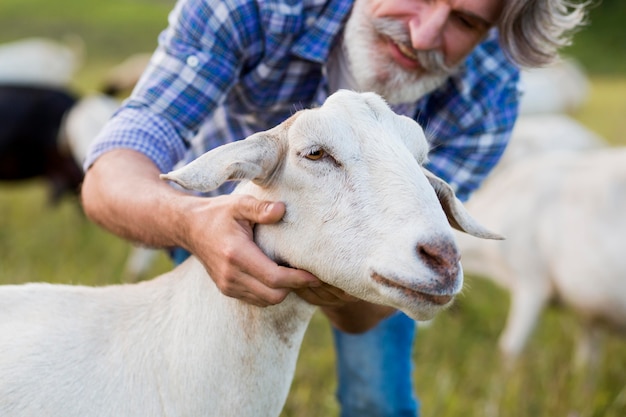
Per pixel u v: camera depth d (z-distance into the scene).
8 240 6.84
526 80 11.70
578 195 5.27
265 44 2.88
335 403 4.34
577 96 12.40
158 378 2.52
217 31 2.81
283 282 2.25
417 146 2.45
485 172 3.36
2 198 8.97
